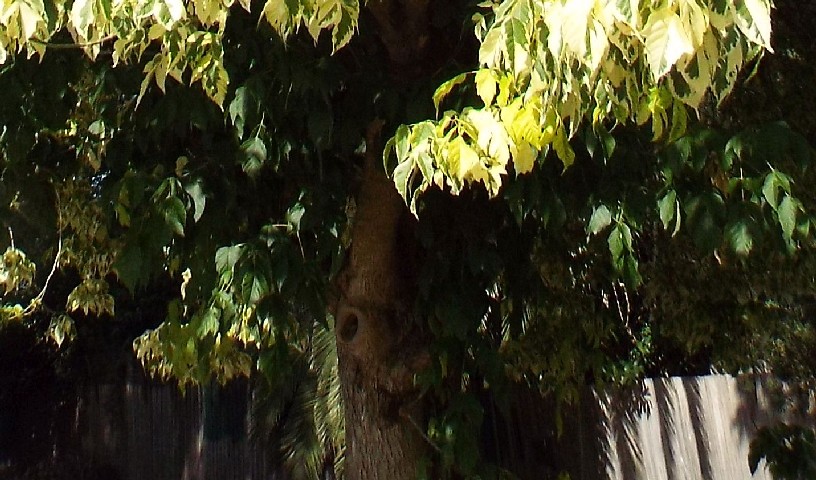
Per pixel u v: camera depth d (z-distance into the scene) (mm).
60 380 12367
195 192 4070
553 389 7027
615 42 2691
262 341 4922
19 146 4516
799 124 6148
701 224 3551
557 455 8414
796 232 3748
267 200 4680
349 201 5047
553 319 6195
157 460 11789
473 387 5305
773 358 7734
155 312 12914
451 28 4754
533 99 3178
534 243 5480
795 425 6461
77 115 5336
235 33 4328
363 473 4727
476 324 4598
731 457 7926
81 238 6535
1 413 12102
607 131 3977
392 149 4207
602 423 8422
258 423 11023
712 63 2707
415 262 4848
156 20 3277
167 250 4555
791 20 6418
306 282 4137
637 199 4055
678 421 8227
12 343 12125
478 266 4426
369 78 4383
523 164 3291
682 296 6727
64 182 5727
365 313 4707
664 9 2418
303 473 10219
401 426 4742
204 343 4672
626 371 8727
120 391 12117
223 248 3967
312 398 10344
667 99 3318
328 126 4113
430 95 4180
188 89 4352
